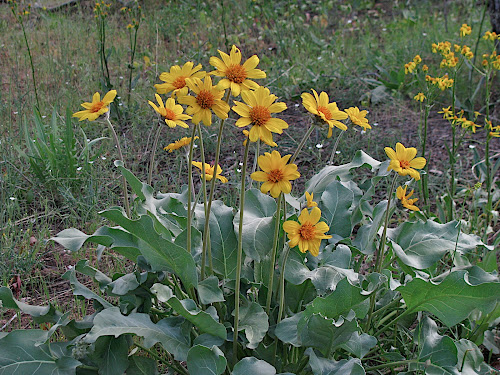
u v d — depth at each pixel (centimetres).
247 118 171
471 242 240
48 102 545
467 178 431
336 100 584
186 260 193
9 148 437
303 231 182
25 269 316
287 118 552
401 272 272
